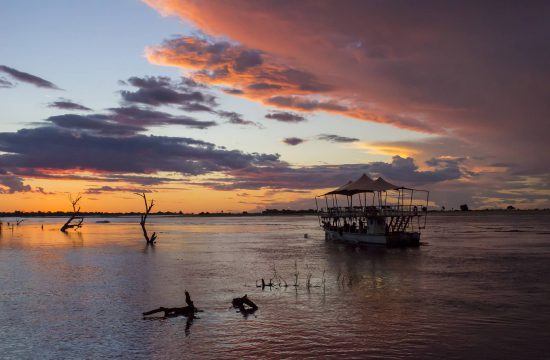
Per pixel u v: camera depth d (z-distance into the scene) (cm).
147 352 1764
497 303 2436
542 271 3575
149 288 3056
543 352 1678
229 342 1861
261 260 4631
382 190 6234
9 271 4022
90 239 8662
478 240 7150
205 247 6500
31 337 1973
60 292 2962
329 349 1747
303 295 2736
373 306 2412
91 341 1908
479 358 1631
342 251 5488
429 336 1880
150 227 15988
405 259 4497
